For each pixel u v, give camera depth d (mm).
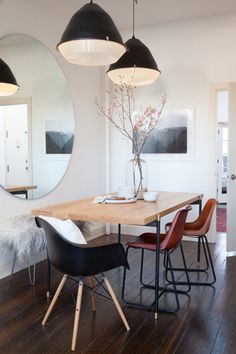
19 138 3641
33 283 3266
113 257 2266
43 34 3969
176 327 2441
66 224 2250
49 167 4117
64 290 3107
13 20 3527
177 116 4910
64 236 2227
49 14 4051
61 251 2188
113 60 2574
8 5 3455
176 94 4906
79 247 2135
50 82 4098
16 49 3584
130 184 3342
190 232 3199
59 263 2248
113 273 3549
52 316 2607
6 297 2959
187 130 4875
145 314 2641
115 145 5316
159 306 2762
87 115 4859
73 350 2160
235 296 2967
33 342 2254
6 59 3463
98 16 2285
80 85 4688
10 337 2314
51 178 4160
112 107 5250
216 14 4578
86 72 4809
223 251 4391
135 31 5059
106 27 2281
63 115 4352
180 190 4977
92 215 2479
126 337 2309
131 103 5160
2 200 3443
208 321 2523
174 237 2635
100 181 5250
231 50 4578
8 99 3492
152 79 3271
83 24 2248
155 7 4336
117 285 3227
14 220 3404
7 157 3482
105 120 5273
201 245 4570
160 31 4926
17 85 3598
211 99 4711
